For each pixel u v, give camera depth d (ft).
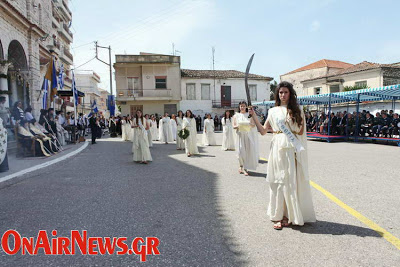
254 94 114.42
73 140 48.55
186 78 107.76
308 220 11.34
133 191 16.97
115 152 37.22
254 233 10.80
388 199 14.87
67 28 121.60
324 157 30.45
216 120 103.91
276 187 11.43
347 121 52.26
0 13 40.52
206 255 9.10
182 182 19.27
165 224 11.75
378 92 46.60
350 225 11.44
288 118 11.12
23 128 30.89
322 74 112.37
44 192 16.78
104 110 254.88
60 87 61.11
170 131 54.13
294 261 8.66
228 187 17.88
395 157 29.96
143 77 101.09
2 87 39.99
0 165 21.77
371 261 8.61
